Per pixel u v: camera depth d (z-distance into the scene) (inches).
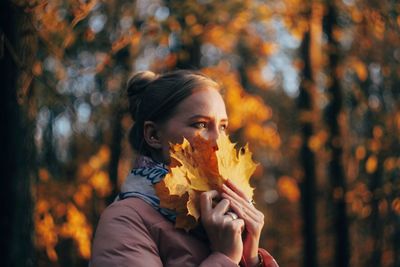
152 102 103.6
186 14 310.5
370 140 359.9
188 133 101.3
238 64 491.8
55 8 213.9
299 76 445.4
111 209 97.4
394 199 343.3
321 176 577.3
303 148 467.8
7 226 185.0
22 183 188.9
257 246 99.4
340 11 375.9
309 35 428.8
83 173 360.8
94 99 320.5
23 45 186.5
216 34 386.0
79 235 297.1
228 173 98.7
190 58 348.5
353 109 411.5
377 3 353.1
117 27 289.3
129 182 101.3
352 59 386.3
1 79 184.2
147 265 92.2
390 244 421.7
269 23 410.3
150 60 344.2
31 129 201.0
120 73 318.7
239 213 97.0
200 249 96.3
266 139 488.4
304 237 472.4
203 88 103.0
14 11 184.2
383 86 382.0
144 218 96.1
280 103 613.3
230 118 423.2
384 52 380.2
